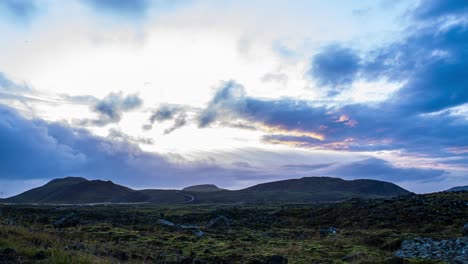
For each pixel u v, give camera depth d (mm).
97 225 35094
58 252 14398
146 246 23406
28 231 20312
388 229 35375
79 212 63375
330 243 27922
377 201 53719
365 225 40469
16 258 13461
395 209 44906
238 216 58188
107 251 18953
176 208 99812
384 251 24109
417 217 38875
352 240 28906
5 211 56875
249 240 29672
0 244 15438
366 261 19641
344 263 19922
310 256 21906
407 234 29172
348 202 58656
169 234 31047
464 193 51156
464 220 35094
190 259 18578
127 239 26594
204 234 31844
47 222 39719
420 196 52281
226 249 23828
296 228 42844
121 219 48688
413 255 21281
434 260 19438
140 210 82812
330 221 47250
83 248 18328
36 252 14453
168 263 17891
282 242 28344
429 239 24531
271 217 54188
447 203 42875
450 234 29672
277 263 18125
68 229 31312
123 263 16125
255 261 18969
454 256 19922
